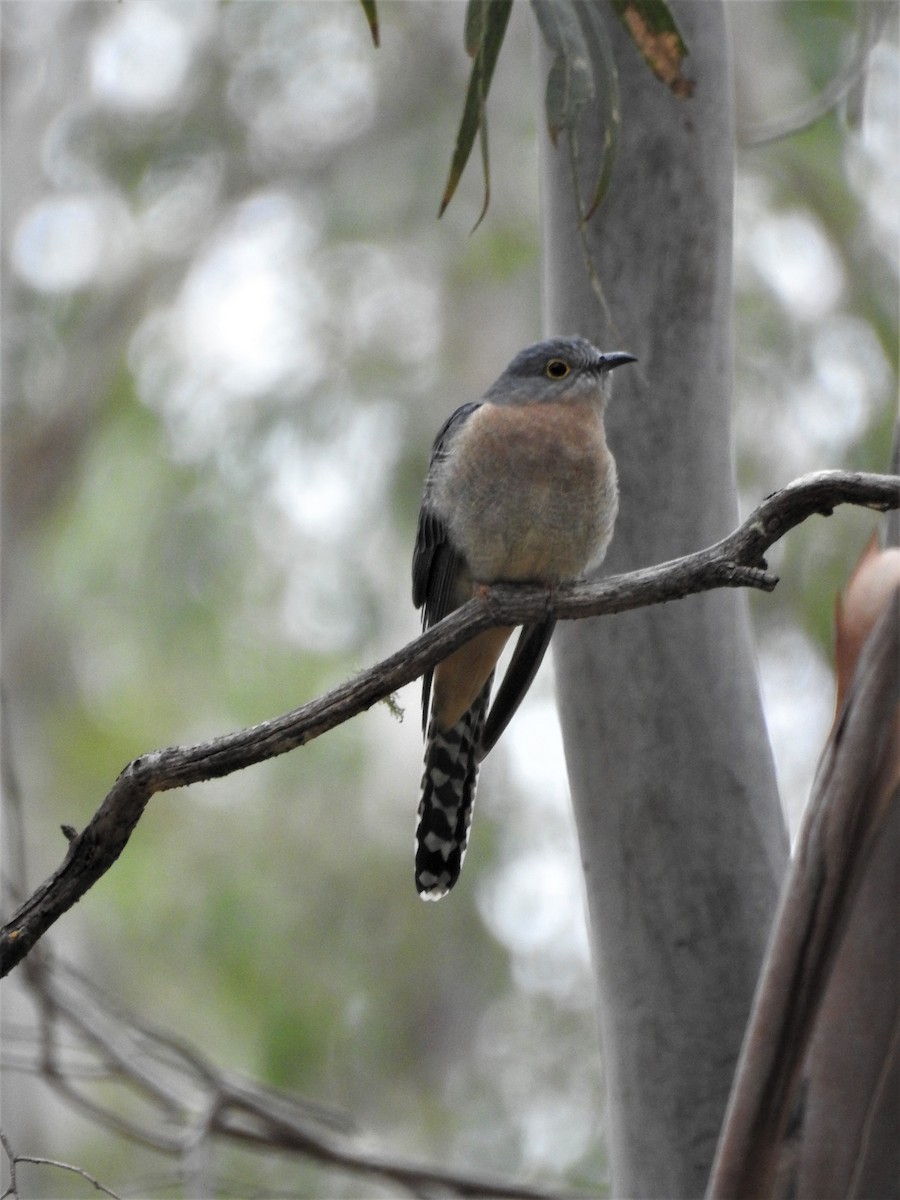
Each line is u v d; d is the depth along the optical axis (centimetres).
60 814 1617
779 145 1447
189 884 1534
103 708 1666
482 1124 1346
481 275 1580
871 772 374
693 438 591
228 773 462
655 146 589
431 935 1470
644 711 555
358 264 1609
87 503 1631
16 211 1560
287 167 1652
